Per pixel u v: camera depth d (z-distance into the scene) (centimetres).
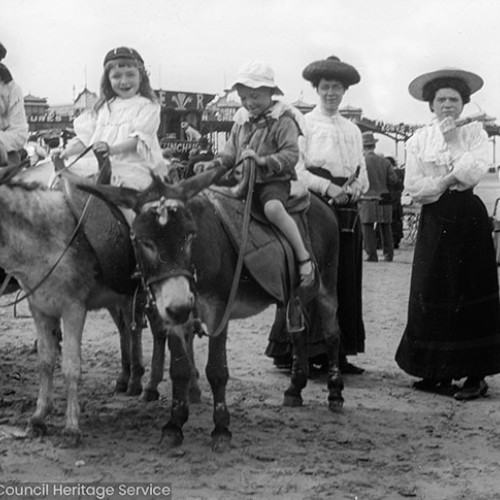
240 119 657
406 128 1995
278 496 506
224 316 575
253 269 601
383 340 995
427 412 706
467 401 743
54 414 667
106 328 1055
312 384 798
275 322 829
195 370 714
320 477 541
